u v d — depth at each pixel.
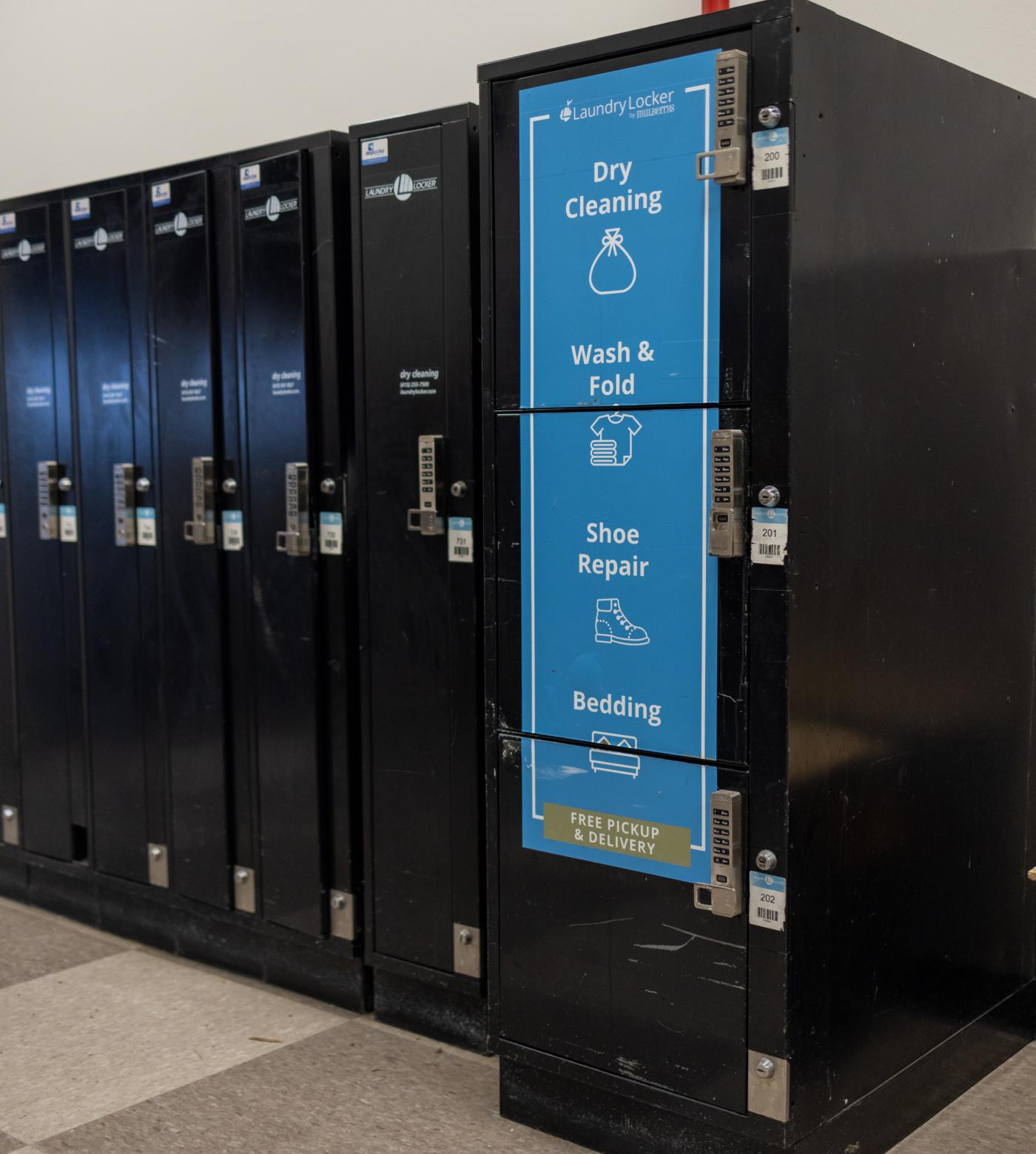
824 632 2.30
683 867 2.40
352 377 3.22
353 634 3.26
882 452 2.41
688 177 2.28
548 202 2.48
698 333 2.29
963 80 2.57
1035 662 3.00
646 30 2.30
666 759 2.41
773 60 2.14
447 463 3.00
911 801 2.58
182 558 3.56
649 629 2.41
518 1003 2.70
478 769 3.00
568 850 2.58
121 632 3.76
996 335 2.74
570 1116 2.65
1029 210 2.82
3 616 4.18
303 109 4.23
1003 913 2.95
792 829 2.26
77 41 4.93
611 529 2.45
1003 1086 2.87
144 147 4.75
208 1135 2.70
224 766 3.52
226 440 3.45
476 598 2.97
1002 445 2.80
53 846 4.10
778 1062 2.29
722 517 2.25
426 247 2.97
